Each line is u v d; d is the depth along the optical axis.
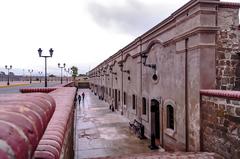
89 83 76.25
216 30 8.55
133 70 18.50
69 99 5.31
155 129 13.52
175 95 10.61
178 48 10.17
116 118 21.08
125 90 21.53
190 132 9.22
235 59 8.91
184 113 9.65
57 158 1.80
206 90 8.18
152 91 13.83
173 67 10.84
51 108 1.88
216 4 8.49
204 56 8.54
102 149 12.34
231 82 8.86
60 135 2.29
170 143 11.27
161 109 12.43
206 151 8.22
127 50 19.94
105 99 35.66
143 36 15.00
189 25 9.20
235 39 8.93
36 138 1.09
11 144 0.81
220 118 7.35
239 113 6.45
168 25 11.16
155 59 13.35
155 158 7.13
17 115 1.11
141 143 13.44
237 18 8.95
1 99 1.58
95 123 18.91
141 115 15.95
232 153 6.76
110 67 29.83
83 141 13.80
